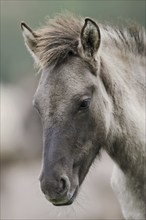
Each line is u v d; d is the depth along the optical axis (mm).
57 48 12656
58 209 15156
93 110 12617
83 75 12609
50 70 12648
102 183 24281
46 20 13805
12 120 34312
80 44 12680
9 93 42375
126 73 13602
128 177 13617
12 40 65062
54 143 12219
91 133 12656
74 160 12469
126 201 13914
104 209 23406
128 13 60344
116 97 13227
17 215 24984
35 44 13234
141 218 13711
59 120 12281
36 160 32656
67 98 12367
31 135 33375
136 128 13352
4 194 27188
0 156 31531
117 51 13742
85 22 12586
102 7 60469
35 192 26234
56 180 12117
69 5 61031
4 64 62594
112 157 13562
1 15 67000
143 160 13430
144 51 14109
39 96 12484
